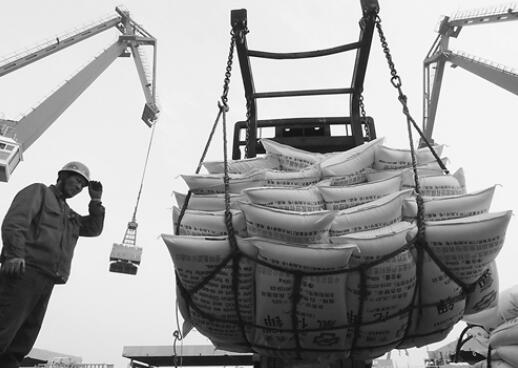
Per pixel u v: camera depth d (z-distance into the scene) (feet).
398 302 5.36
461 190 7.41
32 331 6.43
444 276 5.49
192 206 7.43
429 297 5.59
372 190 6.88
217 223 6.40
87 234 7.82
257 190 6.61
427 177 7.36
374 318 5.41
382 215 6.11
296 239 5.65
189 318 6.43
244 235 6.19
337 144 9.46
